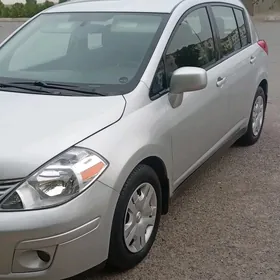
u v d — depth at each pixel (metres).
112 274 3.48
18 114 3.36
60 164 2.97
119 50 4.02
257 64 5.77
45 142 3.05
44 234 2.85
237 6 5.69
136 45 4.02
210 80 4.49
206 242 3.87
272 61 11.35
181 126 3.97
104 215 3.07
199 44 4.52
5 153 2.96
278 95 8.38
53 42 4.36
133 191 3.35
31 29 4.62
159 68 3.87
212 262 3.60
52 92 3.69
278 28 17.27
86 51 4.13
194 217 4.27
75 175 2.96
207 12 4.83
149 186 3.58
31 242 2.85
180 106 3.96
